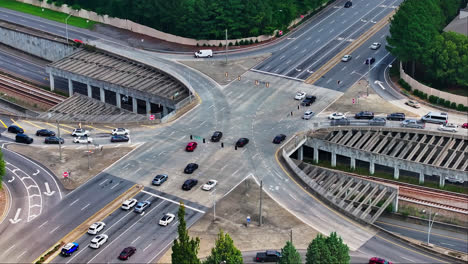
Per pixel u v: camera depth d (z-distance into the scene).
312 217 156.12
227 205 160.25
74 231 152.25
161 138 192.00
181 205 124.88
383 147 196.75
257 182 169.38
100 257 143.00
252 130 195.12
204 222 154.12
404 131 194.25
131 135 194.38
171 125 199.12
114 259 142.25
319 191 163.75
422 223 169.25
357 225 153.62
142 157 182.00
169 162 179.12
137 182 170.50
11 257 144.12
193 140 190.12
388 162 183.25
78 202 163.12
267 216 156.00
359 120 196.12
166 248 145.50
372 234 150.50
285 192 165.50
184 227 125.38
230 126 197.38
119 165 178.38
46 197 165.50
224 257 130.00
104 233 150.75
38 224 155.00
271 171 174.12
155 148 186.50
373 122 195.12
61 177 173.75
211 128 196.38
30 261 142.88
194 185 168.25
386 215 172.50
